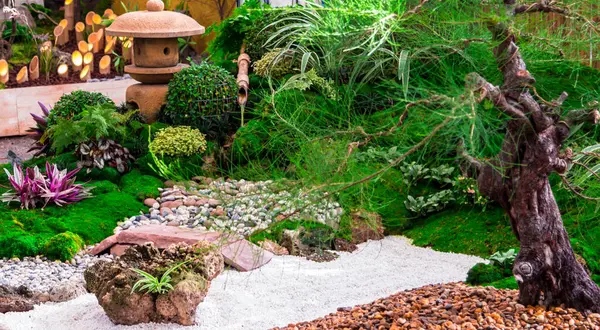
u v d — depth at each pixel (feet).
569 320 11.68
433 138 11.51
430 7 11.40
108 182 22.93
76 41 38.93
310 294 16.08
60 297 15.98
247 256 17.60
